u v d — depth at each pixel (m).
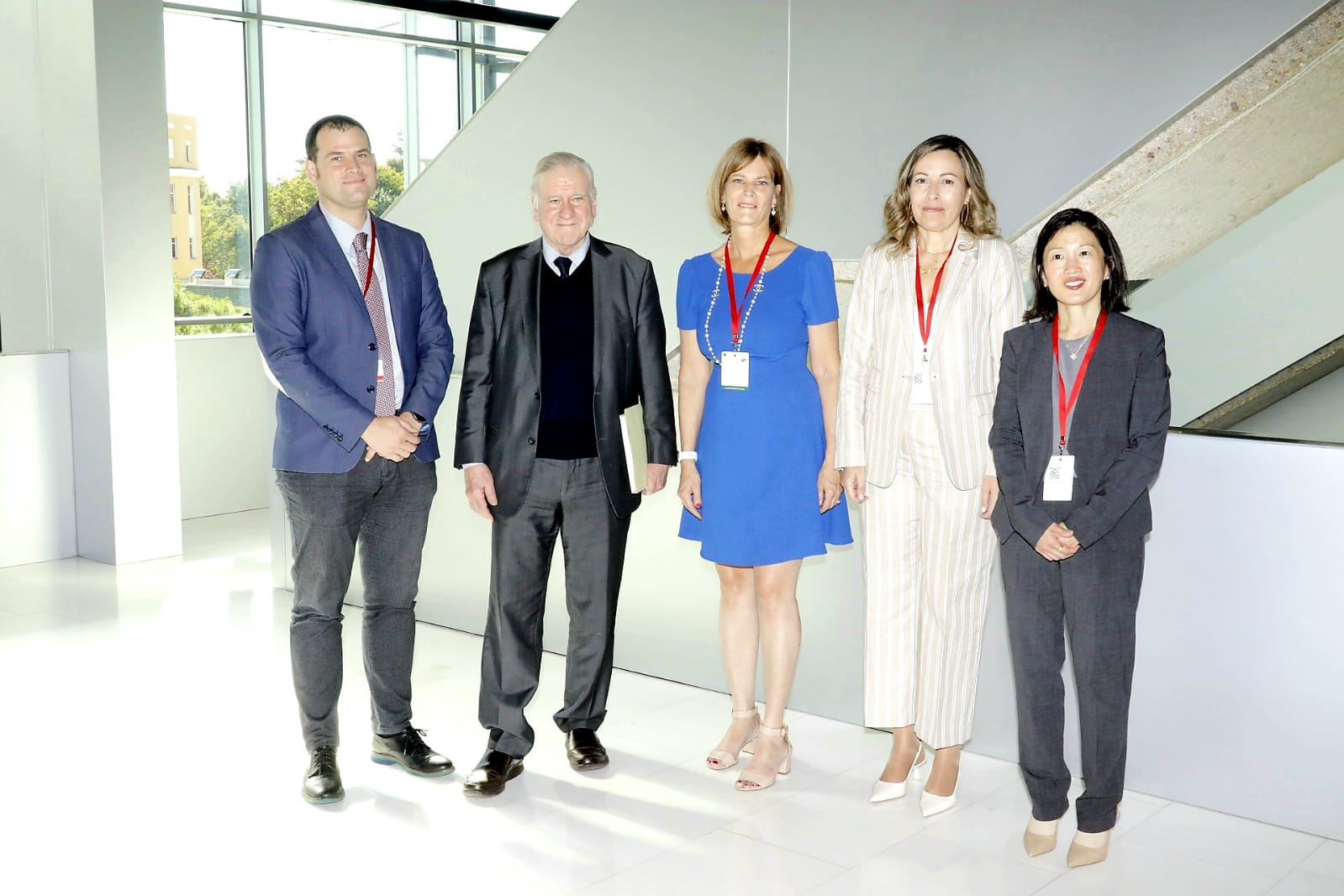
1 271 7.24
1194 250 3.40
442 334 3.71
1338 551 3.15
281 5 9.18
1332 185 3.19
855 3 3.84
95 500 6.91
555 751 3.92
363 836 3.28
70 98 6.70
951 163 3.20
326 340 3.45
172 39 8.59
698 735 4.07
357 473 3.49
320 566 3.51
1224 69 3.18
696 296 3.61
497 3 10.73
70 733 4.09
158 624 5.53
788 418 3.49
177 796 3.55
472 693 4.51
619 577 3.71
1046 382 3.01
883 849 3.18
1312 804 3.24
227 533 7.79
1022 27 3.51
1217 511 3.32
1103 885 2.96
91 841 3.25
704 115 4.27
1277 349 3.27
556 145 4.72
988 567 3.37
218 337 8.42
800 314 3.48
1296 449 3.18
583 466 3.55
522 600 3.61
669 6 4.31
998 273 3.22
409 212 5.27
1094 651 2.99
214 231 8.92
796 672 4.29
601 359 3.55
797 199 4.05
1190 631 3.40
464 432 3.60
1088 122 3.42
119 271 6.73
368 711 4.30
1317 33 3.08
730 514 3.52
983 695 3.86
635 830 3.31
